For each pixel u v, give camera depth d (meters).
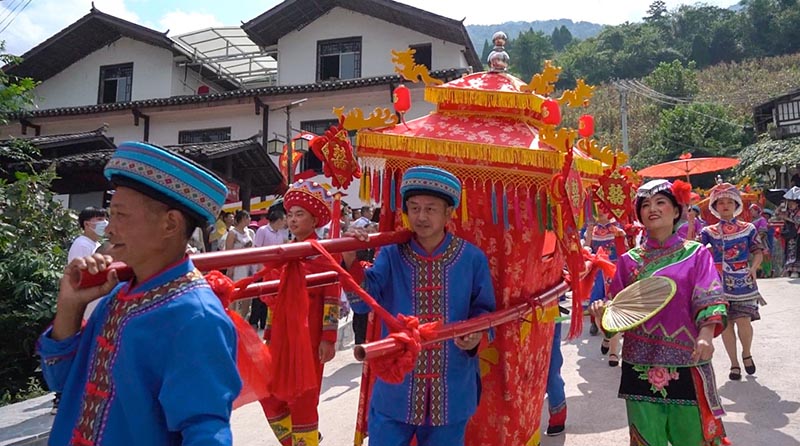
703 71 66.69
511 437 3.38
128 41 21.36
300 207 4.20
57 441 1.73
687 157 12.98
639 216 3.65
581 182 3.63
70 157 12.84
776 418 4.88
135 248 1.69
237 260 2.32
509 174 3.24
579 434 4.65
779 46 72.88
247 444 4.73
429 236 2.92
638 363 3.41
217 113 19.58
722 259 6.18
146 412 1.59
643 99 55.62
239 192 14.84
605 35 85.44
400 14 18.95
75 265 1.71
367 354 2.23
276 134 17.66
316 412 3.85
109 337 1.68
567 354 7.31
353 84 17.84
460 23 18.28
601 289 4.32
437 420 2.79
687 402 3.29
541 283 3.73
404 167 3.36
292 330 2.70
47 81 21.92
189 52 21.12
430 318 2.89
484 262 3.04
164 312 1.63
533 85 3.58
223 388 1.60
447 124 3.56
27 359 7.14
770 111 26.64
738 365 5.99
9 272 6.95
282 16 19.95
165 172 1.67
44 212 8.00
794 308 9.23
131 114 20.00
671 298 3.28
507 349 3.36
